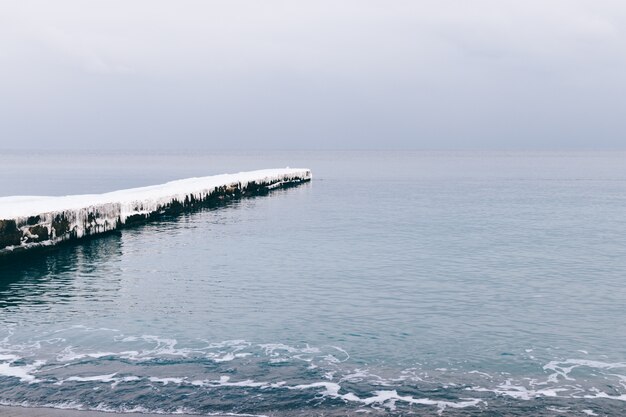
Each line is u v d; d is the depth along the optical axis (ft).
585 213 165.58
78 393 41.04
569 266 88.53
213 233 123.95
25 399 39.99
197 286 75.05
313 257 96.12
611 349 51.57
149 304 65.92
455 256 96.99
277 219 150.30
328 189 267.18
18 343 51.85
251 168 588.09
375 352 50.37
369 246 107.45
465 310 63.93
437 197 223.10
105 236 118.52
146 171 514.27
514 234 123.24
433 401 40.27
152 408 38.86
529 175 410.93
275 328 57.06
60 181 354.74
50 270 84.69
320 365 47.11
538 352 50.65
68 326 57.21
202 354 49.42
